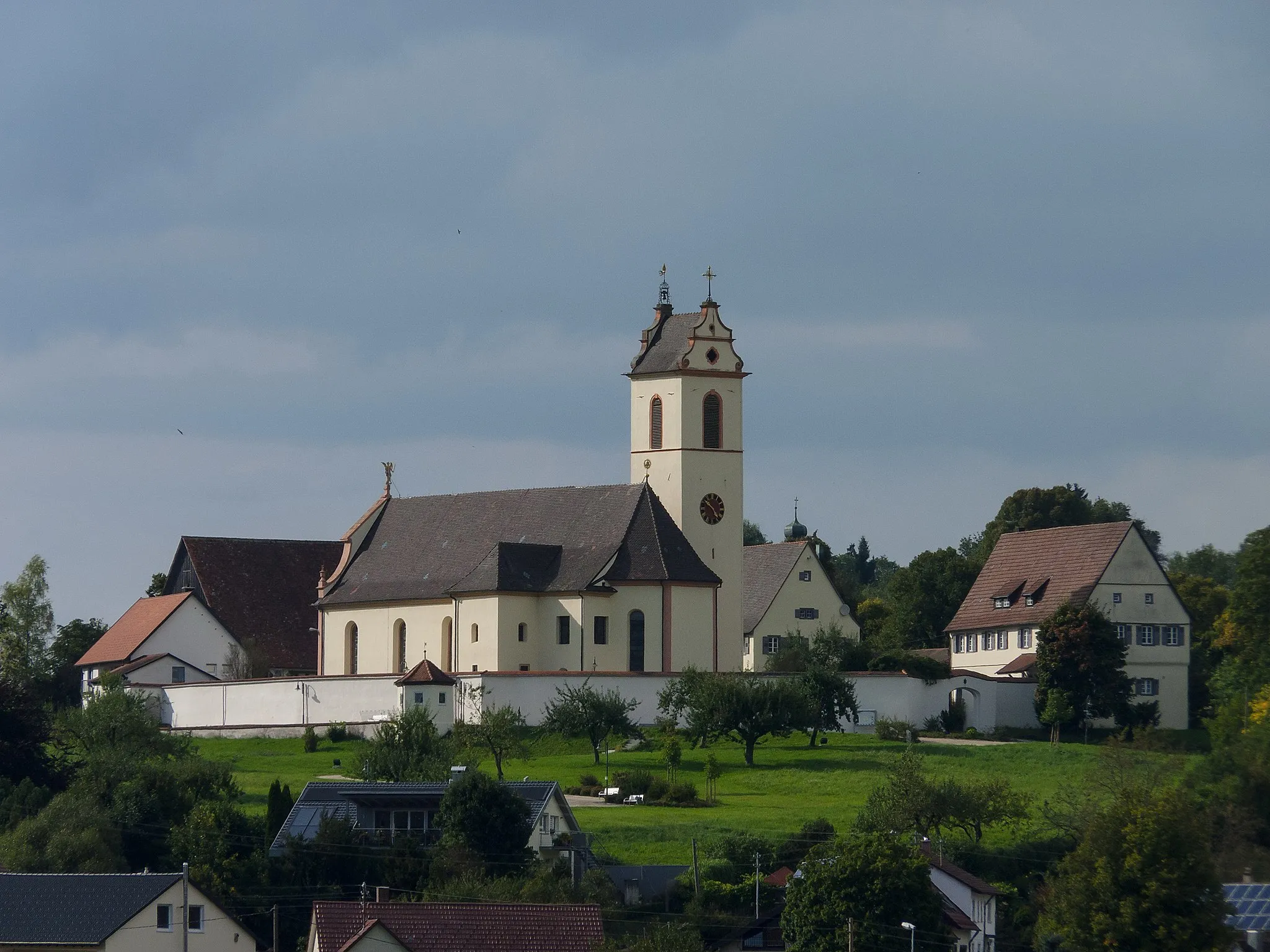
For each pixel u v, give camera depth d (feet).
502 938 442.50
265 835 543.80
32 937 453.17
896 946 471.62
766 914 500.74
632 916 497.46
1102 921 483.51
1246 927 496.64
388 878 516.32
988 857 545.03
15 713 617.62
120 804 558.15
